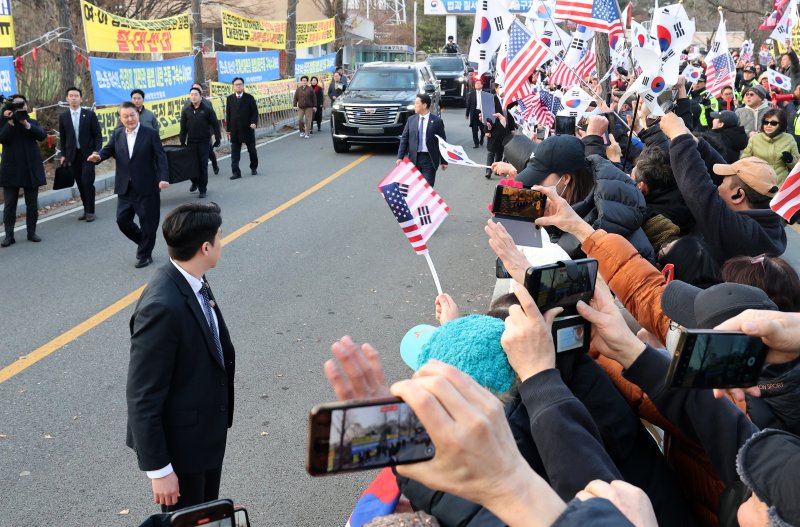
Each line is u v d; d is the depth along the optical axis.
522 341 1.63
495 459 1.00
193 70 16.53
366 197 12.18
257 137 20.09
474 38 7.68
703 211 3.41
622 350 1.85
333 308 6.91
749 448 1.53
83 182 10.27
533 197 2.71
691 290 2.10
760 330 1.33
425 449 1.03
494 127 13.66
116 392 5.19
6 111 8.83
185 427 3.01
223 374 3.10
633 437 2.05
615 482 1.27
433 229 2.99
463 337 1.72
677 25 5.54
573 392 2.01
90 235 9.64
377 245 9.19
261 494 4.04
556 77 7.00
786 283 2.48
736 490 1.76
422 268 8.24
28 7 15.24
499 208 2.75
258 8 27.97
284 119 22.48
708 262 3.53
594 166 3.86
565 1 7.23
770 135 7.71
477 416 0.99
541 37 8.28
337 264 8.35
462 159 4.49
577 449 1.51
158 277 2.99
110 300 7.12
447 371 1.03
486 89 17.02
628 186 3.71
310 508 3.92
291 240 9.40
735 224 3.38
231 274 7.94
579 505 1.04
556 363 1.84
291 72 23.56
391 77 18.23
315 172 14.64
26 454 4.37
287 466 4.30
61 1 12.66
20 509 3.86
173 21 15.62
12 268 8.15
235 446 4.50
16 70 13.38
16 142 8.93
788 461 1.45
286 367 5.60
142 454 2.88
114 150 8.07
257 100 20.56
